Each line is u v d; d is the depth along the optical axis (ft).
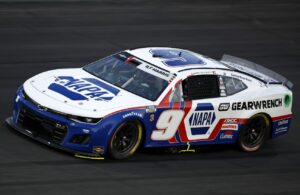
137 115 112.88
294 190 114.21
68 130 109.09
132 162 113.91
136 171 110.01
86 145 109.50
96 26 204.74
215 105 123.75
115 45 190.08
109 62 126.11
